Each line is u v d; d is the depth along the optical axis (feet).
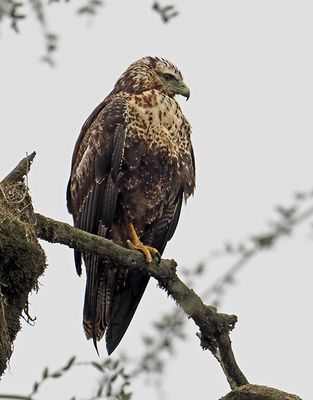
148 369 16.14
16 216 29.50
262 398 27.71
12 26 15.76
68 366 15.42
